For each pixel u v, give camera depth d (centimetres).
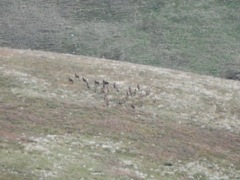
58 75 8356
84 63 9244
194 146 6644
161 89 8375
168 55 12825
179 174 5906
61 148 5950
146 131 6800
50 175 5244
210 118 7650
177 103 7938
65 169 5425
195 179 5884
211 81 9344
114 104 7550
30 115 6706
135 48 13150
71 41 13488
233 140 7069
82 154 5903
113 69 9094
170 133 6881
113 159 5941
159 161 6109
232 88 9044
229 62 12469
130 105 7606
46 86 7812
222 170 6216
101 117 7000
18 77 7956
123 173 5581
